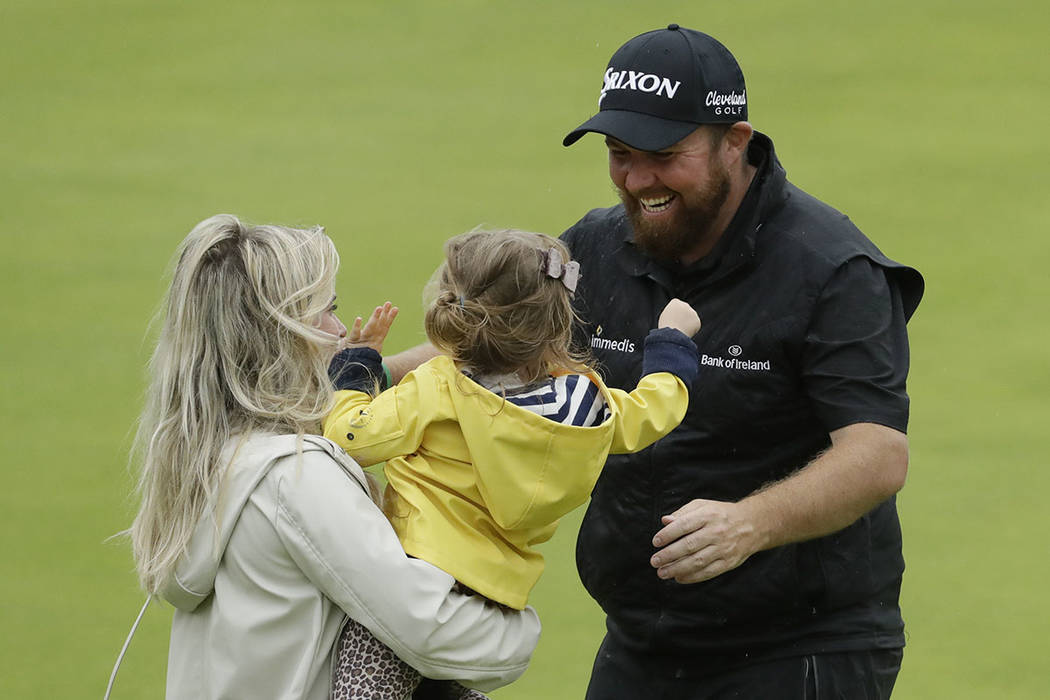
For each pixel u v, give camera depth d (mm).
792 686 12656
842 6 61062
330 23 63312
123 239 43438
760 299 12328
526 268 9867
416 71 57781
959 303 37094
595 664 14086
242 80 57594
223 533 9188
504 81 56438
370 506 9422
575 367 10273
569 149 49500
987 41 57312
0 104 55500
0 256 42062
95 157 50531
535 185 46250
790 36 58500
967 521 26672
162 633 23312
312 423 9719
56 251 42469
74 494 28125
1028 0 61281
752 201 12383
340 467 9438
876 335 11992
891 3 61281
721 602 12719
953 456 29266
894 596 13156
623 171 12352
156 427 9586
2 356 35250
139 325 37156
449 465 9914
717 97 12062
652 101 11992
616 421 10164
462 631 9344
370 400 10227
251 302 9508
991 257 39875
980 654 22188
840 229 12406
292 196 46188
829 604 12602
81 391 33188
